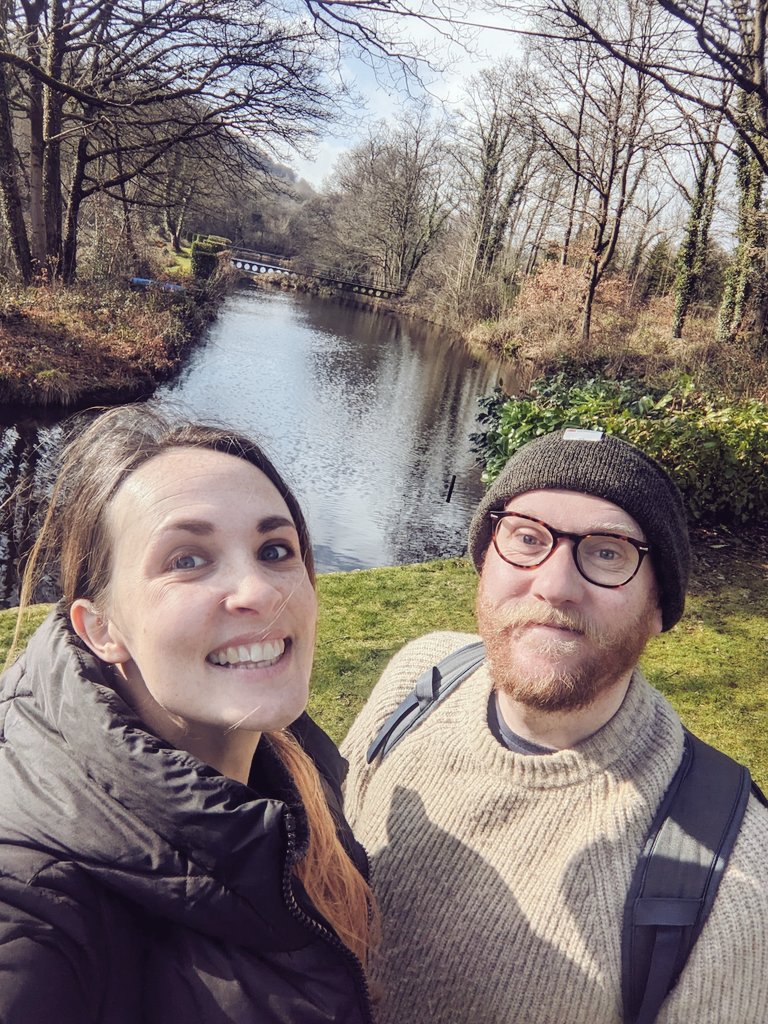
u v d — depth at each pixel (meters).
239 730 0.99
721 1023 1.02
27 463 9.82
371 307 48.03
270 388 17.97
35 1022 0.69
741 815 1.11
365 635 4.89
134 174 17.59
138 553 0.92
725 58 5.82
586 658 1.16
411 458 13.80
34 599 6.40
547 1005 1.13
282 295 45.31
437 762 1.39
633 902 1.08
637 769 1.19
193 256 32.16
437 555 9.22
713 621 5.32
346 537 9.51
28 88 16.59
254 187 18.38
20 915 0.73
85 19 15.24
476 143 39.12
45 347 13.42
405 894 1.32
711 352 17.72
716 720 4.08
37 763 0.86
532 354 24.11
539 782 1.24
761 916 1.02
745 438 6.81
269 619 0.91
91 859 0.79
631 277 33.34
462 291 39.88
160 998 0.82
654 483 1.21
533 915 1.18
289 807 0.91
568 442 1.25
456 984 1.22
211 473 0.97
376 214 51.28
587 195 26.14
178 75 15.16
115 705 0.88
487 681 1.43
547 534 1.20
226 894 0.83
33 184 17.30
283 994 0.88
